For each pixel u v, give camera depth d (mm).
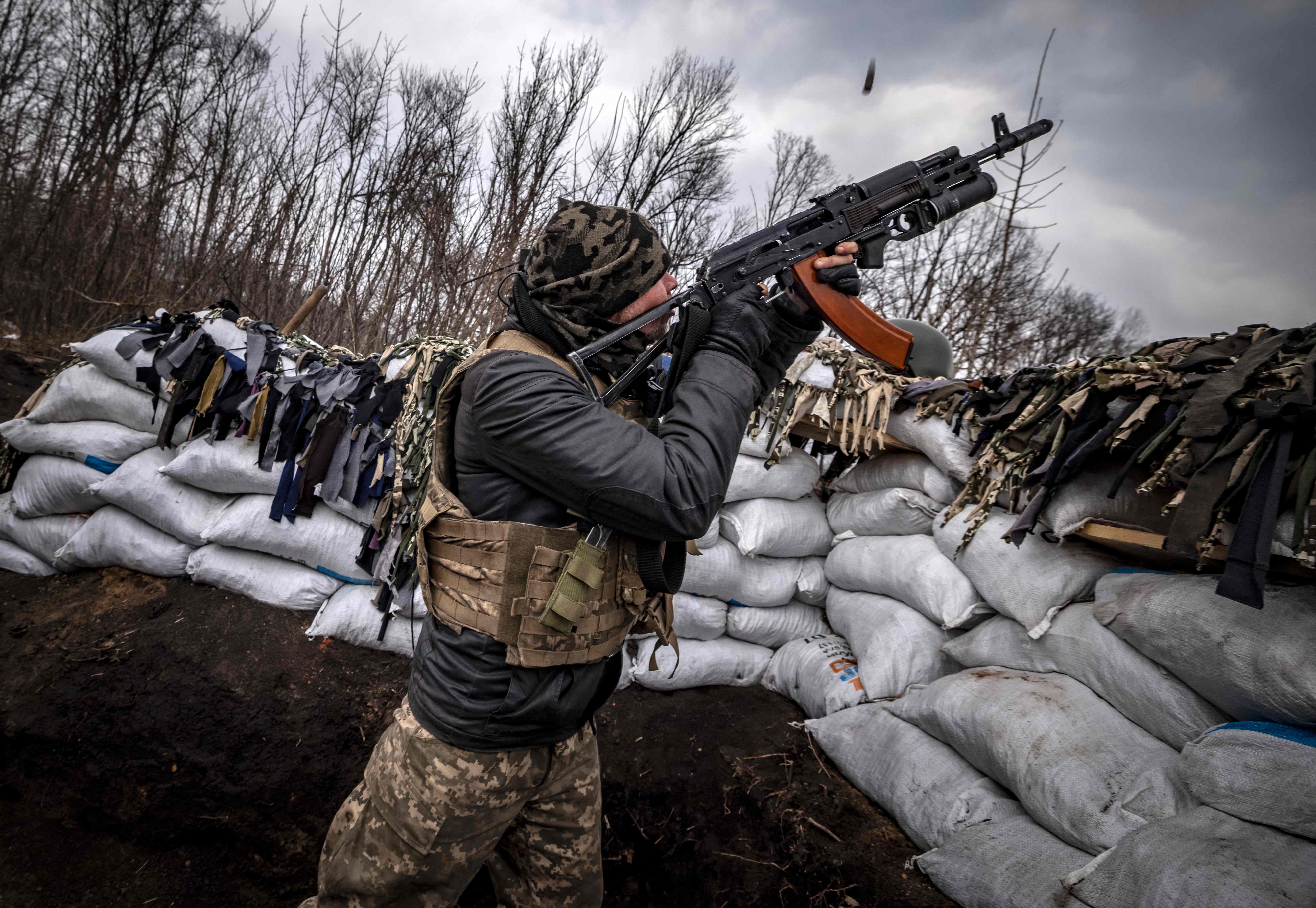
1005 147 1371
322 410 2389
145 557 2471
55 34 8586
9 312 6801
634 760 2248
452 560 1025
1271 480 1300
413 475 2320
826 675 2455
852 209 1176
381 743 1102
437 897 1057
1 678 2113
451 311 6266
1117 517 1765
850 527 2684
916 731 2070
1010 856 1608
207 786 1928
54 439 2547
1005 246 4367
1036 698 1772
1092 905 1362
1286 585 1446
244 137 8578
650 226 1091
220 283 7441
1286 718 1342
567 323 1004
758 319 1027
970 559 2127
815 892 1826
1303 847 1205
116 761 1942
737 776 2195
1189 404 1516
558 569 980
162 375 2432
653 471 876
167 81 8406
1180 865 1261
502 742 1009
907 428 2387
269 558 2488
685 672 2592
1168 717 1567
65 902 1710
